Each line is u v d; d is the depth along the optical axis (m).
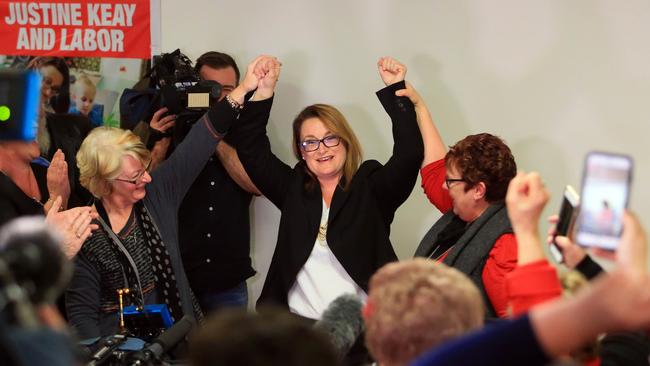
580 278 2.42
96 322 3.75
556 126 4.80
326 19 4.98
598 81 4.75
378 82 4.96
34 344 1.48
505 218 3.37
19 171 3.96
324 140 3.99
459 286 1.97
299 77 5.03
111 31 5.15
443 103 4.90
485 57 4.84
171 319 3.60
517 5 4.79
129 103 4.77
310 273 3.91
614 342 2.61
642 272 1.31
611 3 4.70
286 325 1.45
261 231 5.12
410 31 4.91
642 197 4.74
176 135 4.64
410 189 4.11
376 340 1.96
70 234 3.49
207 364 1.42
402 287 1.97
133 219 3.88
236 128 4.23
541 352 1.34
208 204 4.74
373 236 3.96
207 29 5.09
